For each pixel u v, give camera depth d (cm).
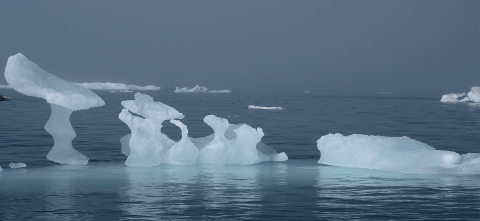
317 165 1219
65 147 1231
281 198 821
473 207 763
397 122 2714
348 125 2498
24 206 756
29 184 935
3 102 4275
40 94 1101
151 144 1183
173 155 1211
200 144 1320
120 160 1295
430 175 1055
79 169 1130
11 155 1349
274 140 1808
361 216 709
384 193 865
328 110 3938
